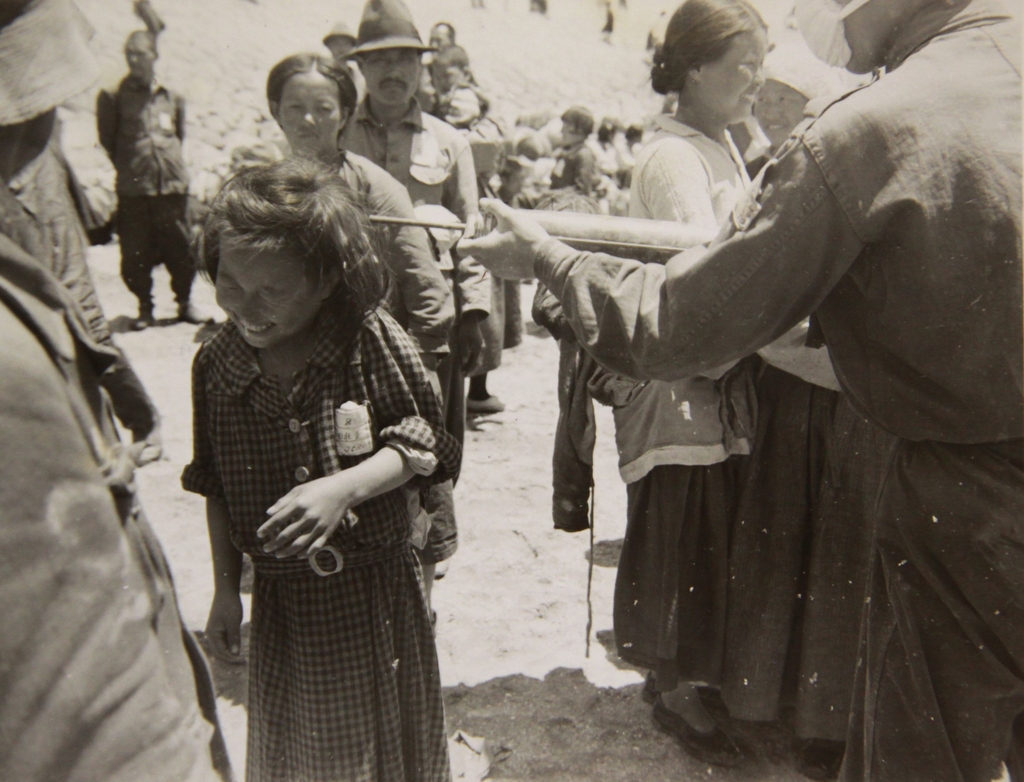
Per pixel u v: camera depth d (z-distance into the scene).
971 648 1.58
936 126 1.40
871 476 2.22
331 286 1.66
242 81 14.07
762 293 1.52
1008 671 1.55
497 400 5.42
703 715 2.52
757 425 2.35
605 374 2.41
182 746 0.99
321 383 1.69
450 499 2.76
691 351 1.59
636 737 2.58
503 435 5.04
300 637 1.75
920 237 1.42
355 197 1.70
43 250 1.52
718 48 2.28
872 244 1.50
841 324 1.62
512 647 3.01
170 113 7.13
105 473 1.11
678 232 1.95
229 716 2.63
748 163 2.83
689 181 2.27
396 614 1.82
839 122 1.45
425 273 2.63
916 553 1.59
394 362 1.74
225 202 1.58
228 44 14.69
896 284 1.48
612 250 1.94
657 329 1.61
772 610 2.34
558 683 2.82
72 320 1.07
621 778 2.41
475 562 3.56
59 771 0.88
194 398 1.79
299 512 1.59
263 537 1.61
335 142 2.68
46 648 0.86
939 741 1.62
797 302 1.53
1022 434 1.47
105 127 6.92
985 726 1.61
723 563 2.38
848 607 2.28
